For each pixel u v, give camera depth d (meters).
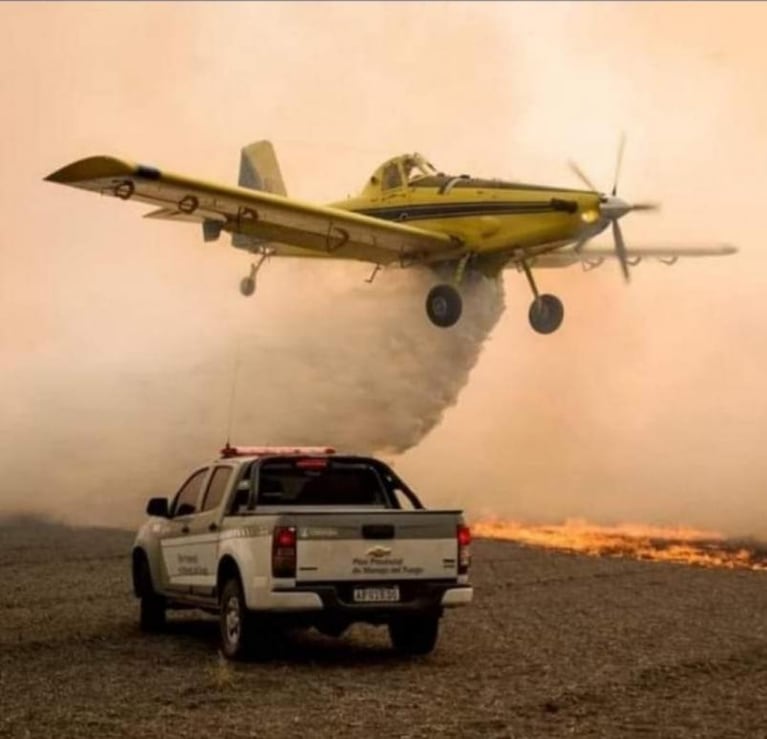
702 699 8.18
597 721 7.53
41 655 9.77
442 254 20.67
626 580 14.88
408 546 9.48
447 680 8.86
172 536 10.71
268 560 9.21
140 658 9.69
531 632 11.05
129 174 17.11
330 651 10.27
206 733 7.15
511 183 20.00
